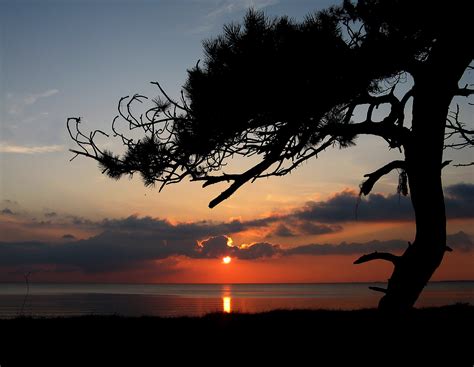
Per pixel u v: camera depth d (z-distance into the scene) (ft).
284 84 31.07
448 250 34.83
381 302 35.37
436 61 33.12
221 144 33.32
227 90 31.35
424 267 34.30
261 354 33.17
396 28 32.96
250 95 31.14
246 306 273.95
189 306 292.61
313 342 34.71
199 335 38.81
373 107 35.04
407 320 34.63
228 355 33.22
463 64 33.27
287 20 33.04
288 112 31.55
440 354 31.83
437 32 32.65
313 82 31.45
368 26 33.76
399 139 35.14
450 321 40.93
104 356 33.86
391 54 32.09
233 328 41.52
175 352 34.32
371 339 33.60
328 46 31.35
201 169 34.53
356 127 34.45
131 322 46.78
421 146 34.45
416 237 34.91
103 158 33.40
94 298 485.56
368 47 32.35
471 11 31.07
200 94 32.71
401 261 34.96
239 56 31.65
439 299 303.27
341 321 41.01
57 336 39.27
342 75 31.91
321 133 33.68
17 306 281.95
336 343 33.76
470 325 39.47
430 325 37.58
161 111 33.40
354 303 301.43
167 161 33.37
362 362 30.94
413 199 35.01
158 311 229.45
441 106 34.14
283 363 31.19
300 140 33.04
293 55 30.99
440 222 34.37
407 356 31.63
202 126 32.50
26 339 38.45
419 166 34.50
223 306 283.79
